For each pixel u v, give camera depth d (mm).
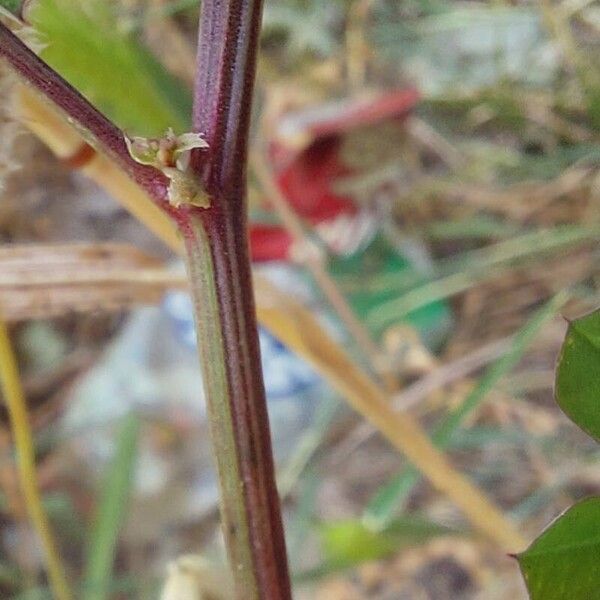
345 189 235
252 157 150
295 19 258
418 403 221
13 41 55
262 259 213
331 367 122
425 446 132
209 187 59
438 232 240
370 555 154
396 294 227
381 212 245
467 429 214
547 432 219
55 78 56
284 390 228
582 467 201
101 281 108
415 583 217
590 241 229
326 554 158
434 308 242
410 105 231
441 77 251
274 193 151
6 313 109
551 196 233
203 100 59
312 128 225
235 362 60
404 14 253
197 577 75
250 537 63
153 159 56
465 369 207
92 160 98
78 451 245
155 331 253
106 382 253
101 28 87
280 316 118
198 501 238
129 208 105
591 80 204
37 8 80
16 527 231
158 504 236
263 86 244
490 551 213
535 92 230
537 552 50
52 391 260
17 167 78
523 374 224
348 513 224
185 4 178
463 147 246
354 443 227
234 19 57
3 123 76
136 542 234
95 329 264
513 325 237
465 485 136
